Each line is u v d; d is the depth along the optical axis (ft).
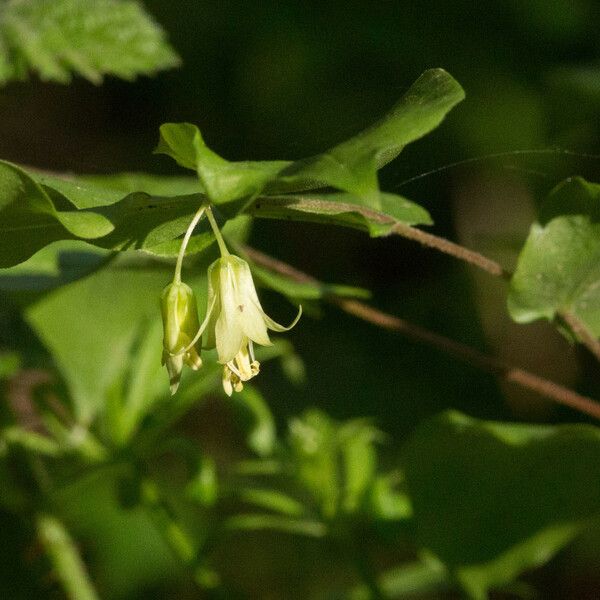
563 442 1.45
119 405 1.57
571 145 2.33
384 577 1.69
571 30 2.47
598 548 2.31
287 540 2.01
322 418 1.59
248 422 1.59
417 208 1.43
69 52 1.71
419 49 2.51
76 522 1.68
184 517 2.03
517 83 2.47
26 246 1.30
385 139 1.24
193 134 1.26
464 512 1.50
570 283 1.43
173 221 1.31
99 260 1.52
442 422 1.47
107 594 1.89
